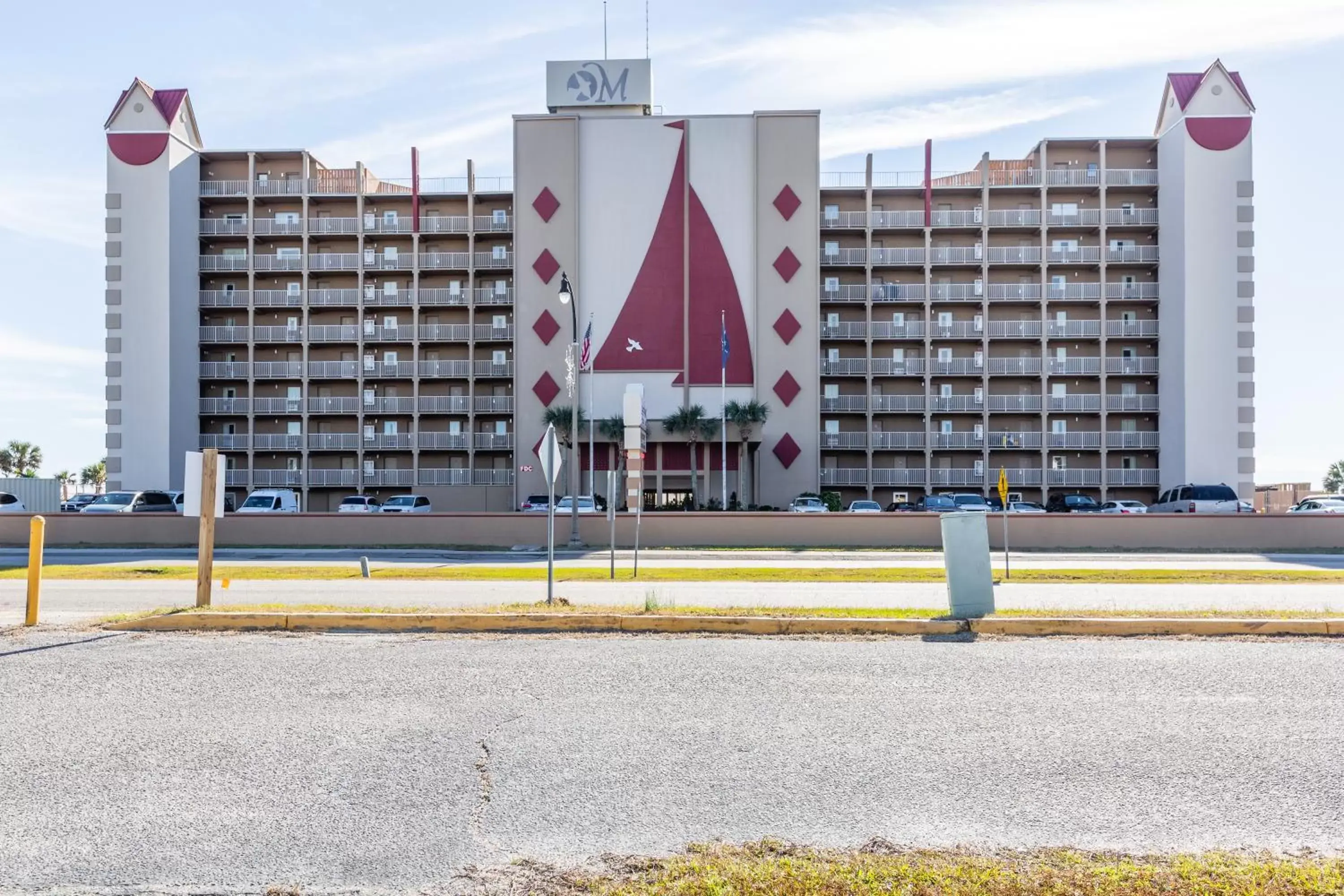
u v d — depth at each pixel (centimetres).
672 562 3062
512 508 6350
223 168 7038
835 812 582
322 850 528
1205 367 6247
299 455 6844
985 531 1308
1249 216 6278
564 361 6425
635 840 540
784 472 6362
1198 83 6444
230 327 6775
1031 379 6719
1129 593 1942
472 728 757
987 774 650
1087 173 6750
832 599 1775
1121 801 600
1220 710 811
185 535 3844
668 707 823
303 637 1180
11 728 750
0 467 10481
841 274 6838
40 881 489
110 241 6450
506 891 475
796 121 6469
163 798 604
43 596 1861
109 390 6412
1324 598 1814
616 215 6488
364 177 6994
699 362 6419
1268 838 540
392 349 6938
